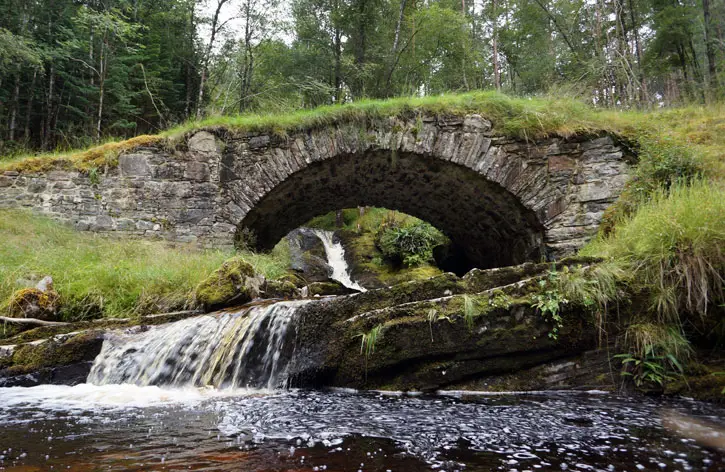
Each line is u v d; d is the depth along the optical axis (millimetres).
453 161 8195
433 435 2074
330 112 8359
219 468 1574
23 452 1795
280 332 3865
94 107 14641
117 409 2795
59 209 7824
